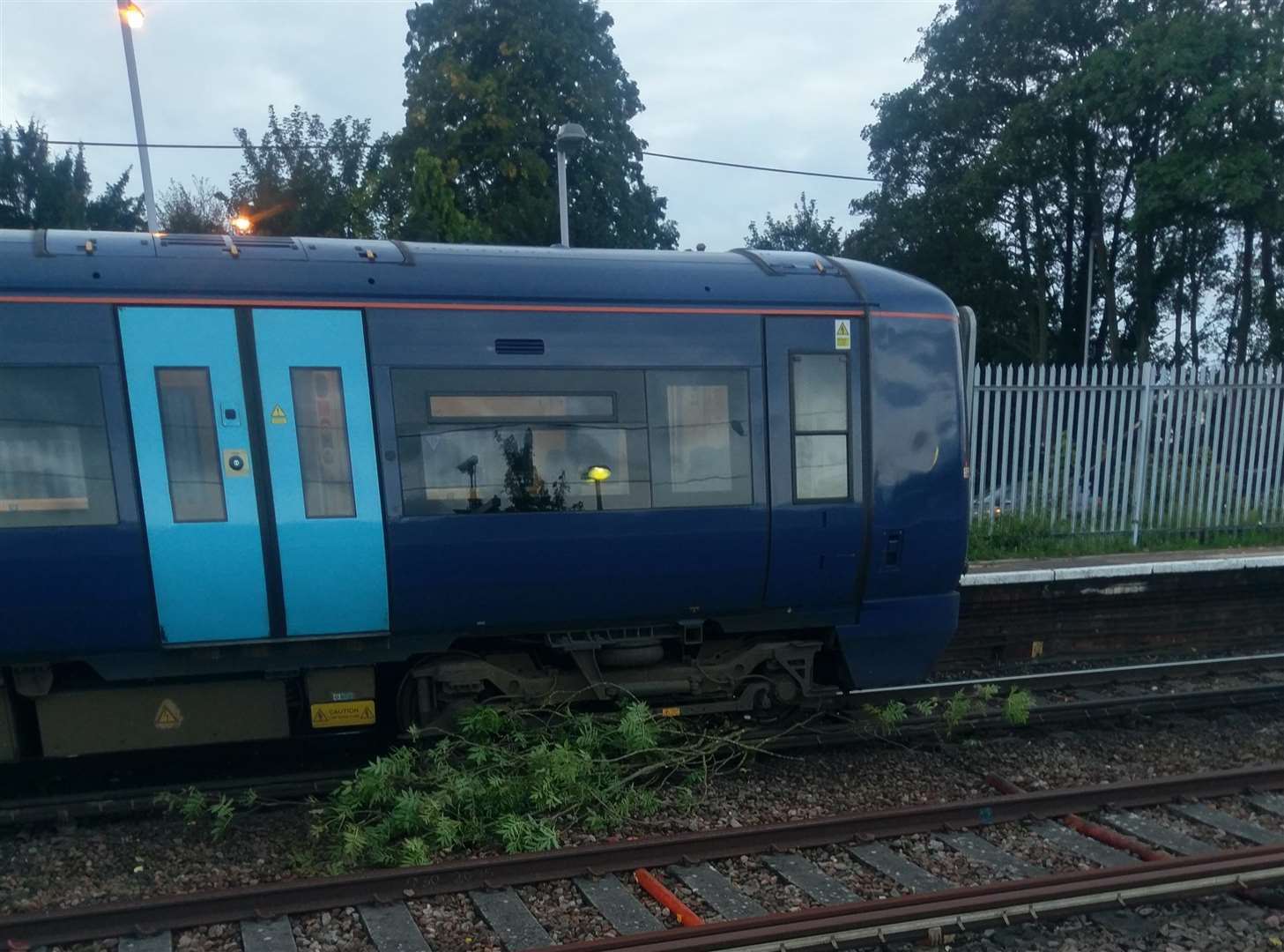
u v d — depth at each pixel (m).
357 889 4.21
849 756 6.20
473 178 23.36
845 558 5.91
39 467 4.68
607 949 3.69
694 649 6.18
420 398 5.17
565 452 5.40
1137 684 7.71
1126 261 26.66
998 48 25.58
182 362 4.85
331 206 24.33
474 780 5.06
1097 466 10.74
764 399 5.71
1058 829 5.02
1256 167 18.88
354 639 5.32
